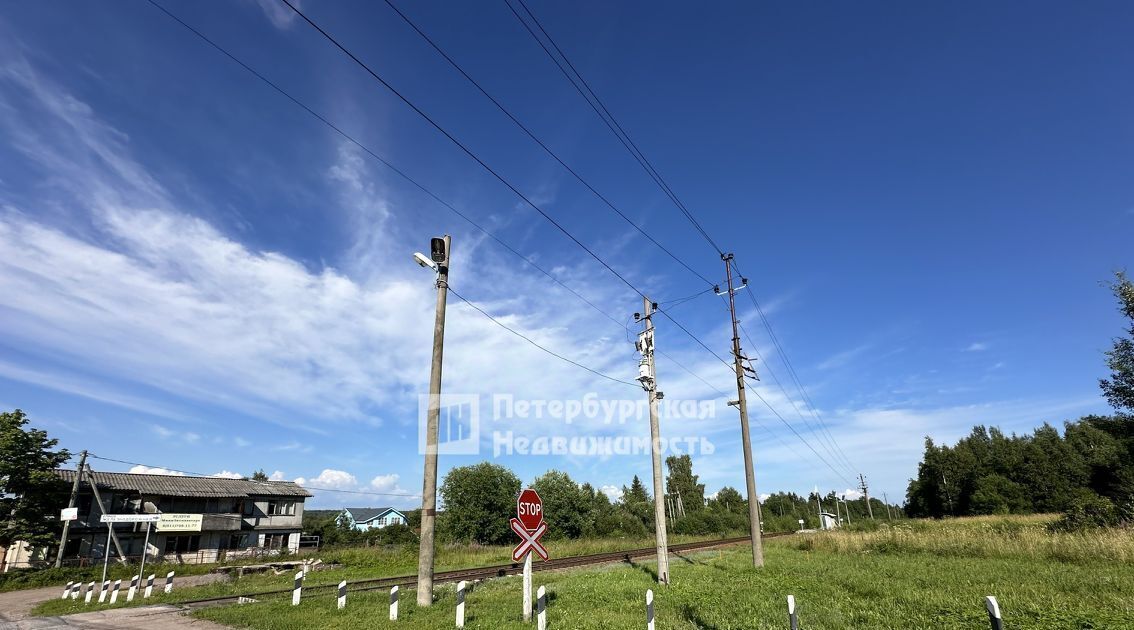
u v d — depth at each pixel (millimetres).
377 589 17188
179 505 46375
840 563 19453
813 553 25000
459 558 31656
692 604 12312
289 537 52781
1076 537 19203
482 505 53125
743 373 23734
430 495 14055
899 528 29062
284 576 24500
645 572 19297
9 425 35000
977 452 95312
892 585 13664
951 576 14734
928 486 94062
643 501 87688
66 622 12734
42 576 29234
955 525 37500
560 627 10469
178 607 14859
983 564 17172
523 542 11430
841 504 133875
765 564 20469
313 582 21219
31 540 34281
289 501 53500
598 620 10938
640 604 12633
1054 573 14406
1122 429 29266
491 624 10938
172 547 44438
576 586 15570
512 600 13656
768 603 11938
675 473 106125
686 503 99750
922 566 17234
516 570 22000
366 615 12266
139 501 44219
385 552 36094
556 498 58781
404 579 20062
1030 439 95188
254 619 12117
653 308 18516
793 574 16797
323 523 78062
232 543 48250
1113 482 54312
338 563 32125
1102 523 24859
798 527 78375
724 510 99812
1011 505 70812
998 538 21453
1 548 34906
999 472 81375
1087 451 75062
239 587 19797
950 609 10523
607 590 14633
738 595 13305
